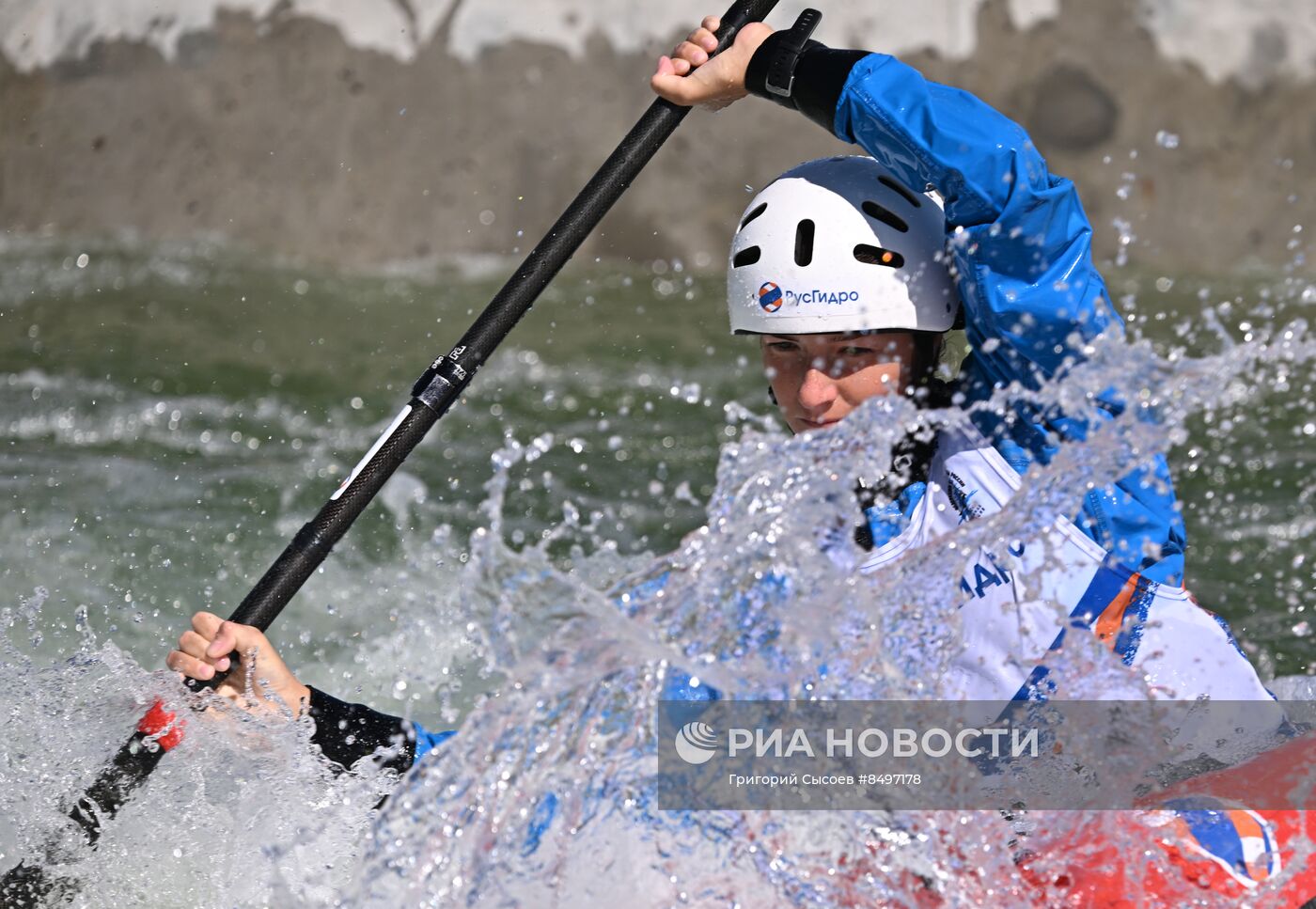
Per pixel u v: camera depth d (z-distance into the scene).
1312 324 21.36
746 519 7.45
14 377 19.84
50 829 7.93
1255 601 12.38
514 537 14.39
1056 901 6.91
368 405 19.34
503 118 28.77
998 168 7.29
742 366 21.03
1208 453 16.06
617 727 7.42
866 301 7.61
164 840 7.94
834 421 7.89
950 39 28.53
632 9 29.16
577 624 7.17
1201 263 27.61
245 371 20.67
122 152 28.38
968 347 8.56
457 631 12.04
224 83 28.69
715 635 7.45
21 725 8.21
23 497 15.12
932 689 7.28
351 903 7.16
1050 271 7.43
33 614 10.76
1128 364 7.29
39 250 26.64
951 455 7.77
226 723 7.85
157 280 25.30
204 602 12.71
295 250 27.83
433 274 26.95
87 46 28.62
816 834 7.14
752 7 8.53
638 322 23.41
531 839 7.21
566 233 8.48
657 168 28.05
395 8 29.20
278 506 15.23
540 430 18.09
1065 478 7.22
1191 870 6.80
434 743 8.11
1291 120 28.62
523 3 29.23
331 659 11.50
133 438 17.50
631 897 7.07
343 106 28.70
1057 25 28.86
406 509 15.12
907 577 7.36
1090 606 7.48
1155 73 28.70
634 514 15.12
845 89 7.79
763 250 7.77
